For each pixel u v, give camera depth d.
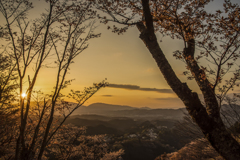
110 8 5.19
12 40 7.00
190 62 3.79
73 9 7.44
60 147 13.16
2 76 7.00
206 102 3.18
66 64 7.33
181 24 4.44
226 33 3.37
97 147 17.64
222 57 3.19
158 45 3.71
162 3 4.64
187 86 3.20
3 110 6.45
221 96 3.29
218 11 3.51
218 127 2.79
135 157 77.69
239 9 3.30
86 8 7.33
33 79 6.56
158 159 29.00
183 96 3.12
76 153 16.02
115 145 84.69
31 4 7.34
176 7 4.34
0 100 6.31
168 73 3.39
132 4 4.97
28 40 7.19
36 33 7.39
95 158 17.05
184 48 3.96
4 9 7.21
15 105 6.92
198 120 2.92
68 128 14.73
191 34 3.91
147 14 3.72
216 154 7.83
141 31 4.38
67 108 7.27
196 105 2.97
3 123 6.30
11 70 7.27
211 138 2.79
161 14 4.66
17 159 5.60
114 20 4.97
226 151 2.59
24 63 6.78
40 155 6.21
